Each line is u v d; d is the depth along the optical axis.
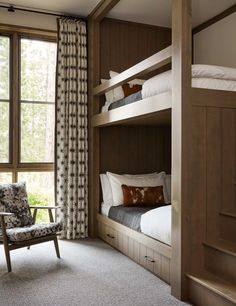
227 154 2.73
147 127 4.66
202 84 2.66
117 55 4.53
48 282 2.89
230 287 2.30
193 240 2.61
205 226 2.65
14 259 3.48
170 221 2.87
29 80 4.38
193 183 2.62
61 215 4.24
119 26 4.55
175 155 2.64
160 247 2.90
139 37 4.65
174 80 2.62
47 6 4.07
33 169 4.36
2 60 4.25
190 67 2.58
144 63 3.01
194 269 2.61
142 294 2.66
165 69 4.61
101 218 4.21
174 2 2.62
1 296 2.61
